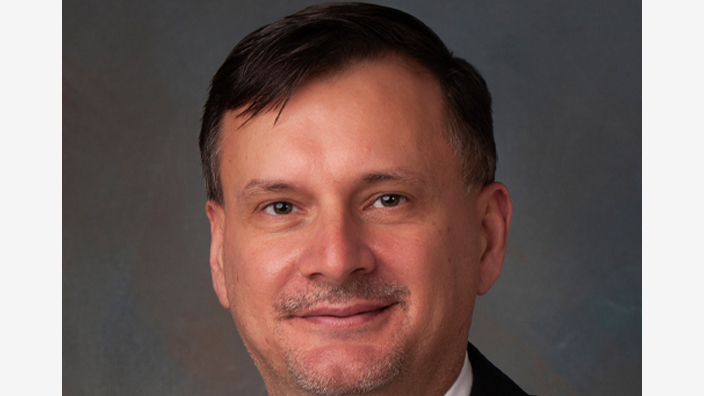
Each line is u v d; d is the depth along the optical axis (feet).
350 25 5.63
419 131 5.58
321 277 5.45
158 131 11.05
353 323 5.46
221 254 6.72
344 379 5.45
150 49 11.06
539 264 10.73
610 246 10.57
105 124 10.96
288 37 5.58
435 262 5.60
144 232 11.02
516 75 10.75
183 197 11.07
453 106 5.89
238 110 5.80
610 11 10.55
